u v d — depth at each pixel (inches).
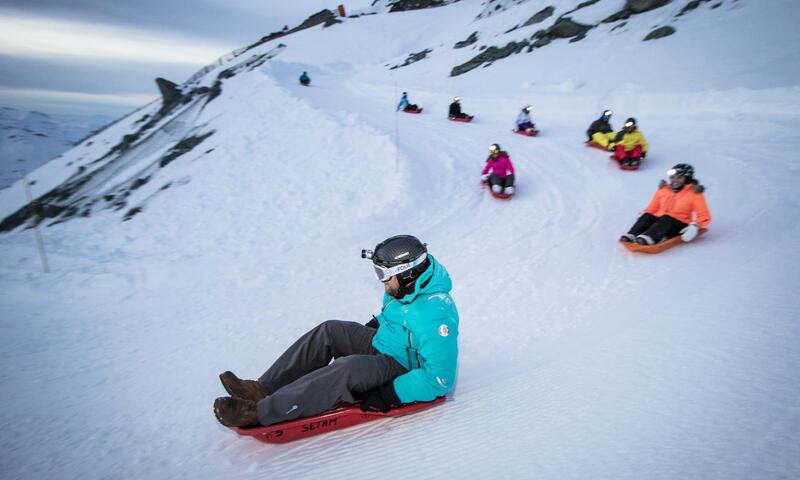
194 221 475.8
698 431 70.6
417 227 337.1
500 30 1454.2
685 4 944.9
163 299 261.6
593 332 134.7
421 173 467.2
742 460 60.9
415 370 91.4
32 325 231.5
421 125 711.1
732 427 69.9
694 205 209.9
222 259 334.6
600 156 454.3
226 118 941.8
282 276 274.8
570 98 672.4
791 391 77.3
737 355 96.5
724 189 292.2
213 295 257.0
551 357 120.9
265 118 836.6
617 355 109.9
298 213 439.5
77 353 186.4
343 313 205.9
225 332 195.3
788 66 544.7
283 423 89.4
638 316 138.8
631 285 175.8
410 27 2284.7
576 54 946.1
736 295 136.5
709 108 514.6
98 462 98.0
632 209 304.5
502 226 310.3
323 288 245.4
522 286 196.9
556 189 377.7
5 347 199.2
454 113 743.1
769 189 274.1
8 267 357.4
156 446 102.1
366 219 371.2
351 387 90.8
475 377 118.1
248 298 245.0
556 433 78.5
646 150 398.0
